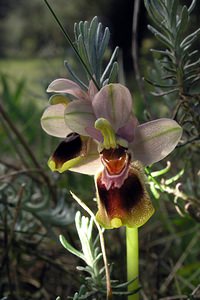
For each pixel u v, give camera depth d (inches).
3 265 10.7
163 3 8.9
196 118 9.4
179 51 9.0
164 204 12.4
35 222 12.2
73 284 11.2
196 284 10.9
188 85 9.2
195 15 13.3
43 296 11.3
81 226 8.5
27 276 11.6
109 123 7.8
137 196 7.8
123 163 7.9
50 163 8.3
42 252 11.5
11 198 11.6
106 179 7.9
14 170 13.6
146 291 10.9
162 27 9.0
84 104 8.0
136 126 8.0
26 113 17.0
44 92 14.5
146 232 12.6
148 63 14.1
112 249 11.6
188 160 10.9
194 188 11.2
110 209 7.8
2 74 17.1
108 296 8.2
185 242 12.4
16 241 11.2
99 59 8.6
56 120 8.5
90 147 8.2
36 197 12.3
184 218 11.8
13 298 10.5
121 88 7.9
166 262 12.3
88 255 8.5
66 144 8.3
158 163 11.4
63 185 13.4
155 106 13.3
